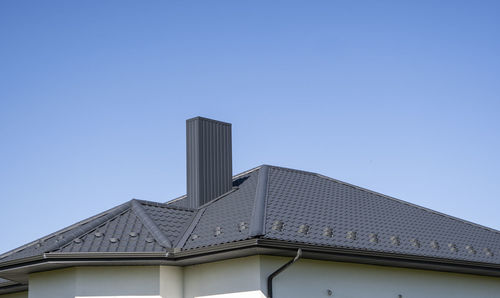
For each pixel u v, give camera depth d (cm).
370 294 1634
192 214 1778
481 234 2006
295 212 1614
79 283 1501
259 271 1440
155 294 1514
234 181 1994
